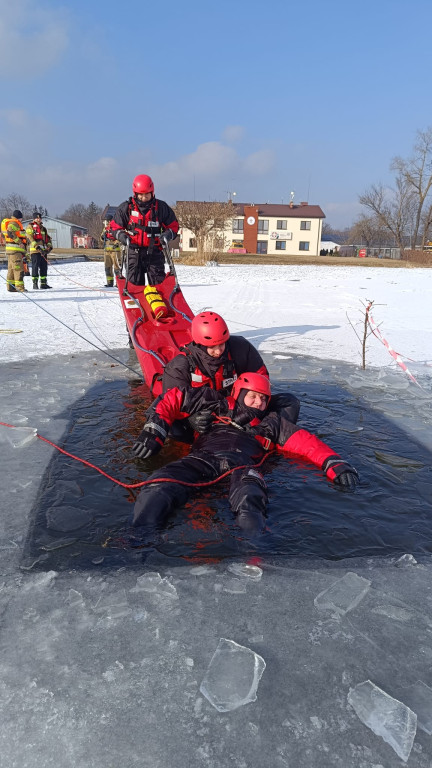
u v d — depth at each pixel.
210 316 3.84
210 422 3.63
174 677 1.74
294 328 8.88
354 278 20.86
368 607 2.10
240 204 68.50
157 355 4.73
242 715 1.61
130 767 1.45
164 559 2.41
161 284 6.34
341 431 4.12
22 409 4.54
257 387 3.58
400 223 55.69
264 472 3.37
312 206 68.62
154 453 3.49
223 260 32.91
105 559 2.41
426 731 1.58
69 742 1.52
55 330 8.30
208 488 3.11
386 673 1.78
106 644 1.88
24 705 1.63
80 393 5.03
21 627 1.96
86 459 3.53
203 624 1.99
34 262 13.81
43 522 2.72
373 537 2.64
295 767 1.46
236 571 2.33
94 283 15.89
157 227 6.53
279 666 1.79
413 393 5.18
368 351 7.16
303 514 2.85
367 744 1.53
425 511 2.91
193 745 1.51
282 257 38.50
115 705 1.63
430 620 2.04
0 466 3.40
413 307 11.69
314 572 2.34
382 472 3.40
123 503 2.94
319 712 1.62
